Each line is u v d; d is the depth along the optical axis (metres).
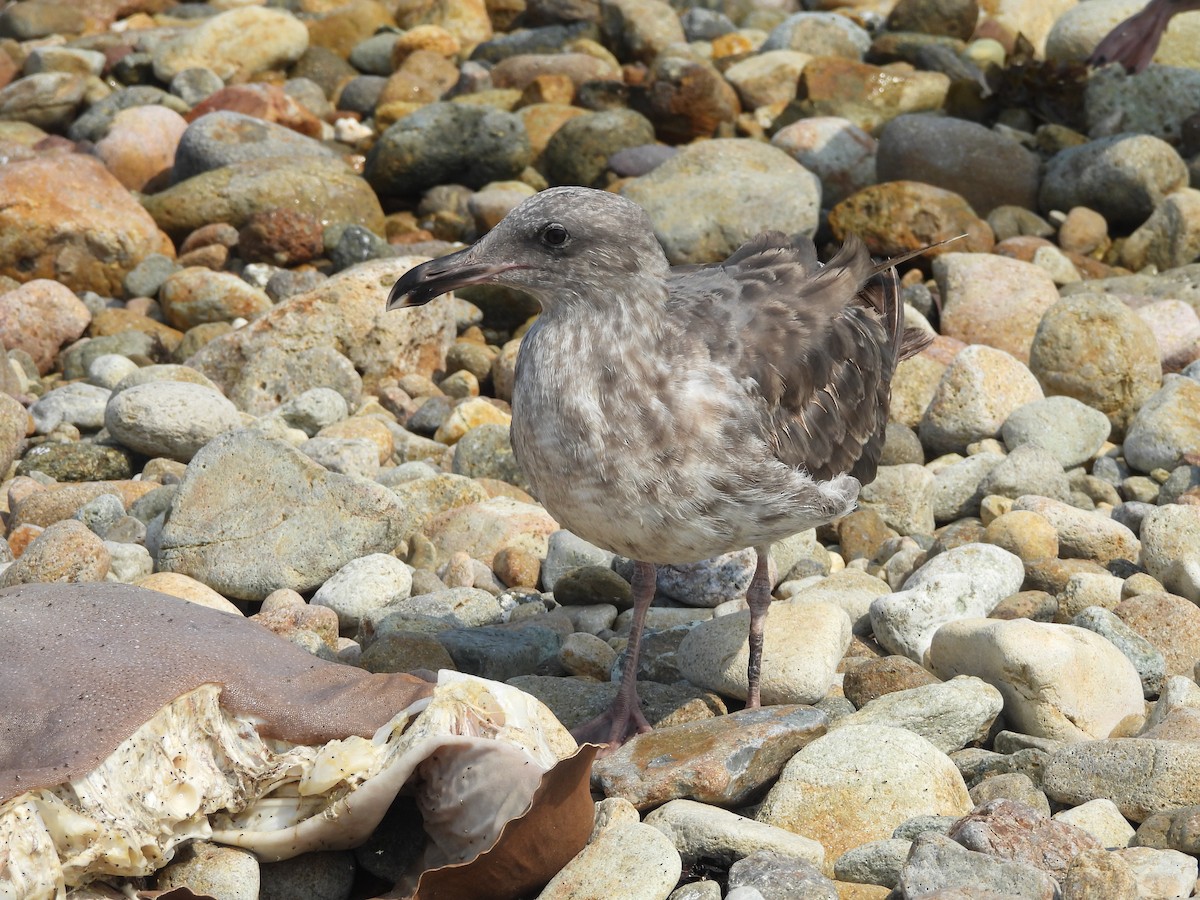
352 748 7.82
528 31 26.42
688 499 9.09
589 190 9.21
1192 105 21.61
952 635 9.98
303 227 18.78
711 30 27.06
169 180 21.52
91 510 12.58
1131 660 10.03
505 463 13.91
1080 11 24.02
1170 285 17.22
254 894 7.63
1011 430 13.98
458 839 7.85
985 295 16.34
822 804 8.33
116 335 16.59
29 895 7.04
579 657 10.59
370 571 11.49
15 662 7.96
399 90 24.20
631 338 9.03
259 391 15.42
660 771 8.60
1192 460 13.38
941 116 21.62
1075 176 19.61
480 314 17.64
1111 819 8.13
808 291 10.21
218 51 24.86
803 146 20.50
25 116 23.19
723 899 7.72
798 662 9.93
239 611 11.79
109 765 7.50
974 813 7.79
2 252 17.94
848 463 10.32
